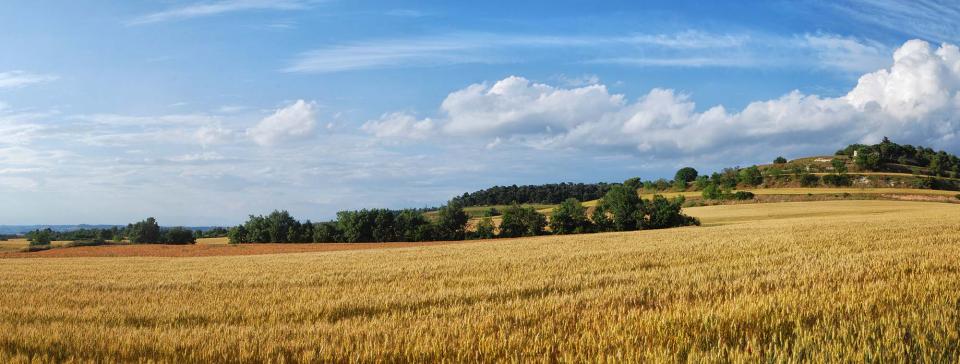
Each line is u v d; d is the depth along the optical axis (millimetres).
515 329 8844
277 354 7914
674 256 22641
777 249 23594
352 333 8961
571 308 10570
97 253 61344
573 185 178125
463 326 9188
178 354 8094
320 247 64188
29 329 10195
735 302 9477
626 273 16766
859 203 98062
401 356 7547
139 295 16656
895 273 13133
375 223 91500
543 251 31297
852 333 7188
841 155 178625
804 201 109125
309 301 13477
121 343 8758
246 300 14305
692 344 7219
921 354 6406
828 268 14891
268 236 94438
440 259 28500
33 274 27281
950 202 100062
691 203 122000
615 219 88750
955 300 8766
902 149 166625
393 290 15438
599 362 6551
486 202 174875
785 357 6391
